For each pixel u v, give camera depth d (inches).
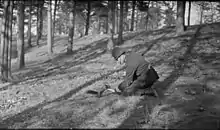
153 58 418.0
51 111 188.5
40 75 415.2
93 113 177.2
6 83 353.4
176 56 405.1
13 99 242.2
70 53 700.7
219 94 208.1
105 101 202.7
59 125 156.8
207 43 470.0
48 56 745.6
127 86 209.2
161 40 586.2
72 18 705.6
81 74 363.6
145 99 202.1
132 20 1213.7
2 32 377.4
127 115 169.6
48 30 772.6
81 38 1102.4
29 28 1083.9
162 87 237.5
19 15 602.5
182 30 633.0
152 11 1626.5
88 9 1266.0
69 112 182.1
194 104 185.9
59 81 314.8
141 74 199.5
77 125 155.5
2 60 375.9
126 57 201.9
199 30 618.2
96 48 705.6
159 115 166.4
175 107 180.9
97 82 283.0
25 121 170.4
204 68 306.5
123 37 781.9
